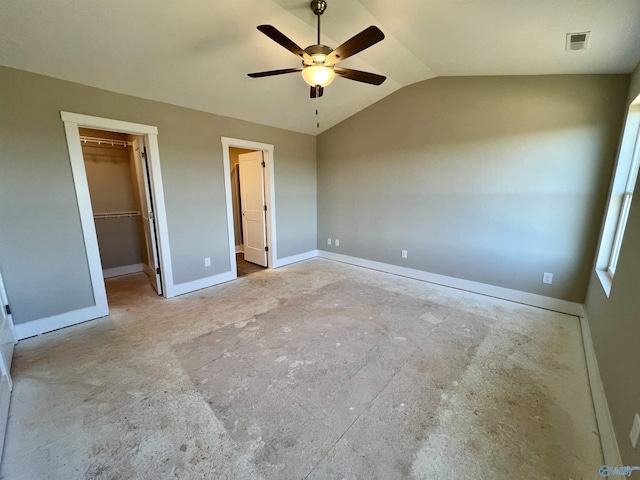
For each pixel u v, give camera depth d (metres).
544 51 2.28
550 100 2.80
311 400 1.73
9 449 1.40
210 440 1.46
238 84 3.07
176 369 2.03
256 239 4.84
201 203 3.58
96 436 1.48
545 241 2.99
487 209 3.31
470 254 3.52
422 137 3.72
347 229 4.86
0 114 2.21
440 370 2.01
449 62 2.92
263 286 3.78
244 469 1.31
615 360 1.52
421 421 1.58
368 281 3.97
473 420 1.59
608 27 1.78
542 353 2.22
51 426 1.54
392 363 2.09
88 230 2.71
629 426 1.19
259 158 4.47
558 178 2.85
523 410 1.66
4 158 2.26
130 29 2.10
